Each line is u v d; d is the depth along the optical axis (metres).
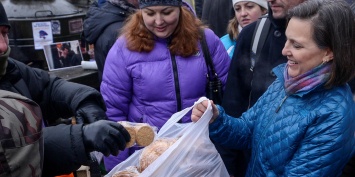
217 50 2.34
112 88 2.27
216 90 2.33
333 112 1.44
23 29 3.34
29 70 1.69
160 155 1.53
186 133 1.57
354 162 1.82
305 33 1.45
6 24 1.42
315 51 1.45
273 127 1.58
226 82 2.21
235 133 1.77
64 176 1.80
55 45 3.43
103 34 2.78
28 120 1.04
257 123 1.71
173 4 2.12
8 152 0.99
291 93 1.54
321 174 1.45
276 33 2.00
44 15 3.38
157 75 2.19
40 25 3.36
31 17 3.34
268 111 1.65
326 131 1.44
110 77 2.26
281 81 1.61
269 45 2.03
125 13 2.80
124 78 2.24
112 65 2.26
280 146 1.55
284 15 1.92
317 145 1.46
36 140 1.05
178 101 2.21
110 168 2.21
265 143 1.61
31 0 3.40
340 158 1.46
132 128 1.42
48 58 3.41
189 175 1.54
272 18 1.99
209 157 1.59
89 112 1.54
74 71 3.42
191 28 2.23
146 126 1.44
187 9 2.29
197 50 2.25
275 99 1.66
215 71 2.33
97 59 2.87
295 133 1.50
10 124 1.00
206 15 3.60
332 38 1.42
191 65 2.23
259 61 2.05
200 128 1.60
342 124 1.44
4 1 3.43
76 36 3.50
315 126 1.47
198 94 2.27
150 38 2.19
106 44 2.76
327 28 1.42
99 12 2.83
